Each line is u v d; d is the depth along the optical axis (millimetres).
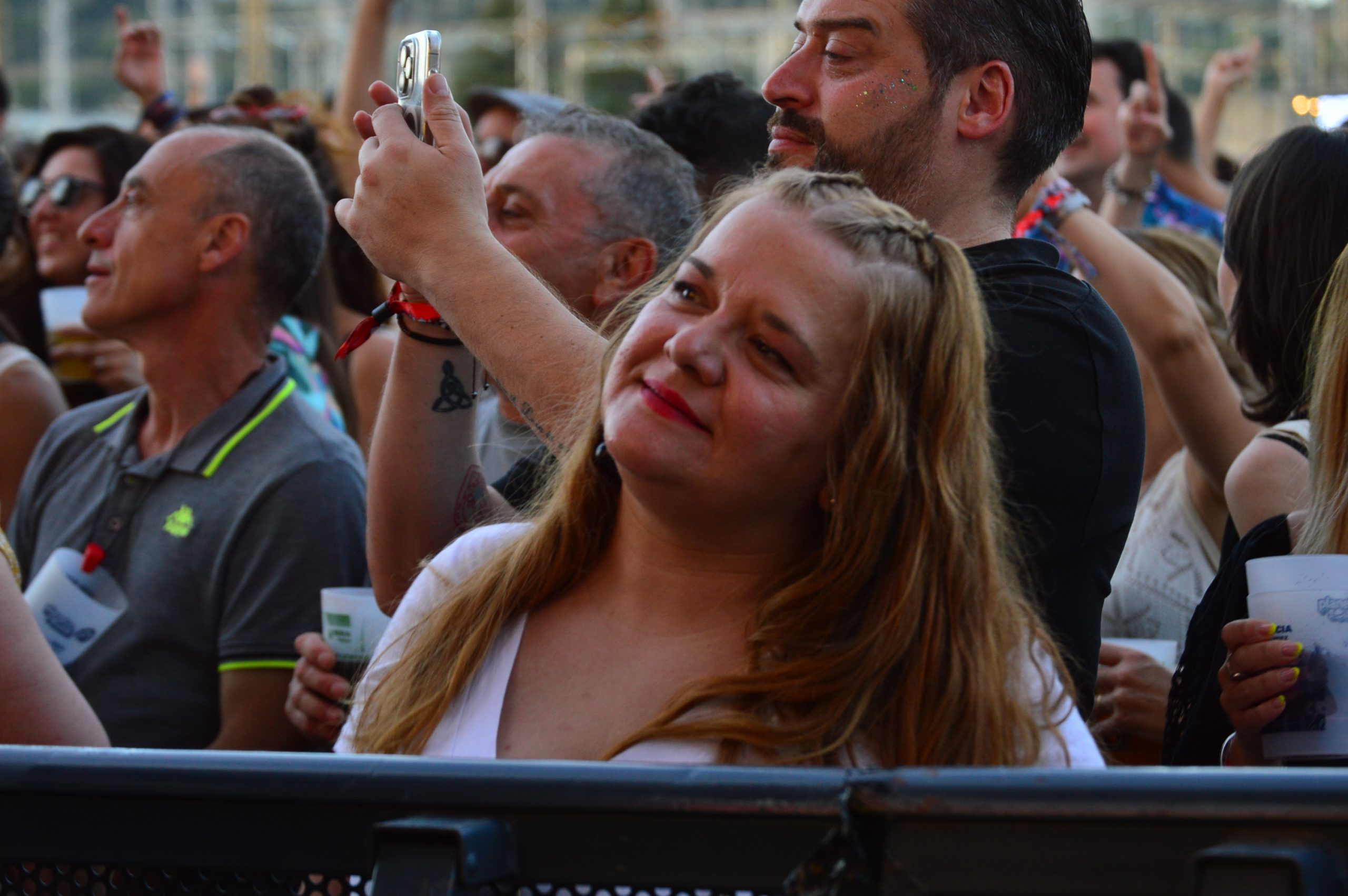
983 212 2836
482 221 2516
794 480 1883
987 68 2738
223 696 3650
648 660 1905
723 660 1880
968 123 2748
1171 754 2826
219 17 32312
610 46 27953
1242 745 2410
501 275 2426
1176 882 1064
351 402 5371
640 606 1967
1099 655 2779
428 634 2082
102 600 3777
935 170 2762
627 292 3670
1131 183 5832
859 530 1855
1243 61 8023
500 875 1231
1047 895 1100
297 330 5109
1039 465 2385
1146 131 5762
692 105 4457
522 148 3754
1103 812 1087
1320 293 3350
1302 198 3365
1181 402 3865
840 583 1857
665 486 1854
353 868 1294
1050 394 2424
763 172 2846
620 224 3660
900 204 2766
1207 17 26703
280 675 3643
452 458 2871
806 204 1947
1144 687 3275
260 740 3615
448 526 2895
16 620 2637
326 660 3297
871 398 1864
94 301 4051
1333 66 21906
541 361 2326
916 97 2723
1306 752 2312
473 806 1257
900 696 1822
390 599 2939
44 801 1406
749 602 1928
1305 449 3076
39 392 4965
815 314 1855
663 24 28156
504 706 1943
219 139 4172
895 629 1825
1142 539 3955
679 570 1960
